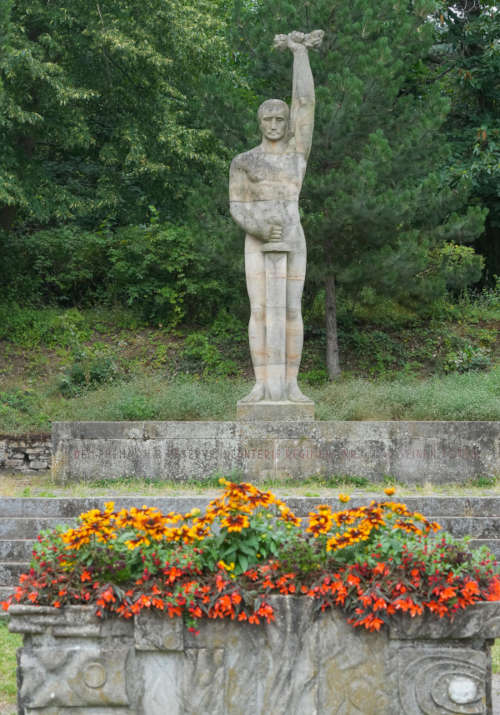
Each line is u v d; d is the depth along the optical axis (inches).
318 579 176.4
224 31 722.2
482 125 768.3
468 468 450.6
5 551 325.4
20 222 788.6
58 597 175.8
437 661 172.7
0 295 723.4
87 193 819.4
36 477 499.2
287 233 475.2
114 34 658.2
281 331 473.7
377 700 173.0
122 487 445.4
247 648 175.0
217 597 173.3
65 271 752.3
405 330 723.4
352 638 174.4
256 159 476.1
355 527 190.2
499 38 815.1
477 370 642.8
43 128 690.2
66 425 460.8
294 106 480.4
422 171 615.2
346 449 453.4
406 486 445.4
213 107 615.5
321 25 602.9
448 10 837.2
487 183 782.5
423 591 173.8
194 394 545.3
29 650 175.9
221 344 698.8
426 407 511.8
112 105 753.0
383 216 565.0
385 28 633.6
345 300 724.0
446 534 188.5
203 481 453.4
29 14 671.1
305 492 420.8
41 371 649.6
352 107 559.2
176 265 711.7
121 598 174.6
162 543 185.8
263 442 454.6
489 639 174.1
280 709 173.3
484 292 807.1
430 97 603.8
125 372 655.8
